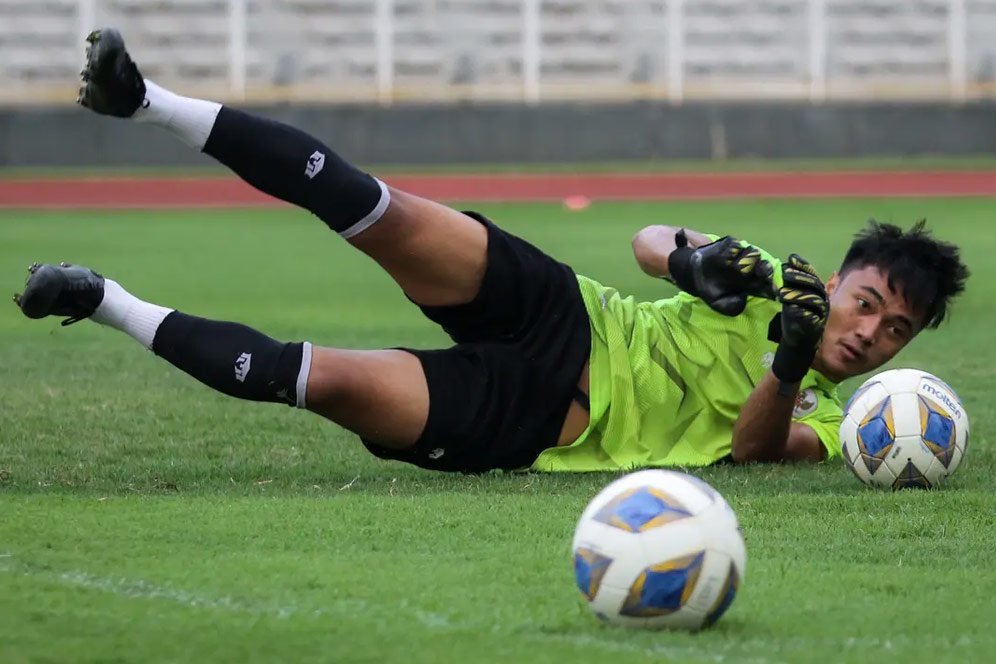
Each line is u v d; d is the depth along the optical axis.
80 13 118.19
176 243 69.00
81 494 17.98
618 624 11.85
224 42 118.75
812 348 18.27
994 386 29.64
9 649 11.32
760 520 16.52
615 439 19.47
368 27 119.25
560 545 15.08
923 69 120.00
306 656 11.23
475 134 106.81
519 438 18.88
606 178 99.62
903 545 15.36
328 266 58.91
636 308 20.05
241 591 13.14
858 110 107.44
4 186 97.50
